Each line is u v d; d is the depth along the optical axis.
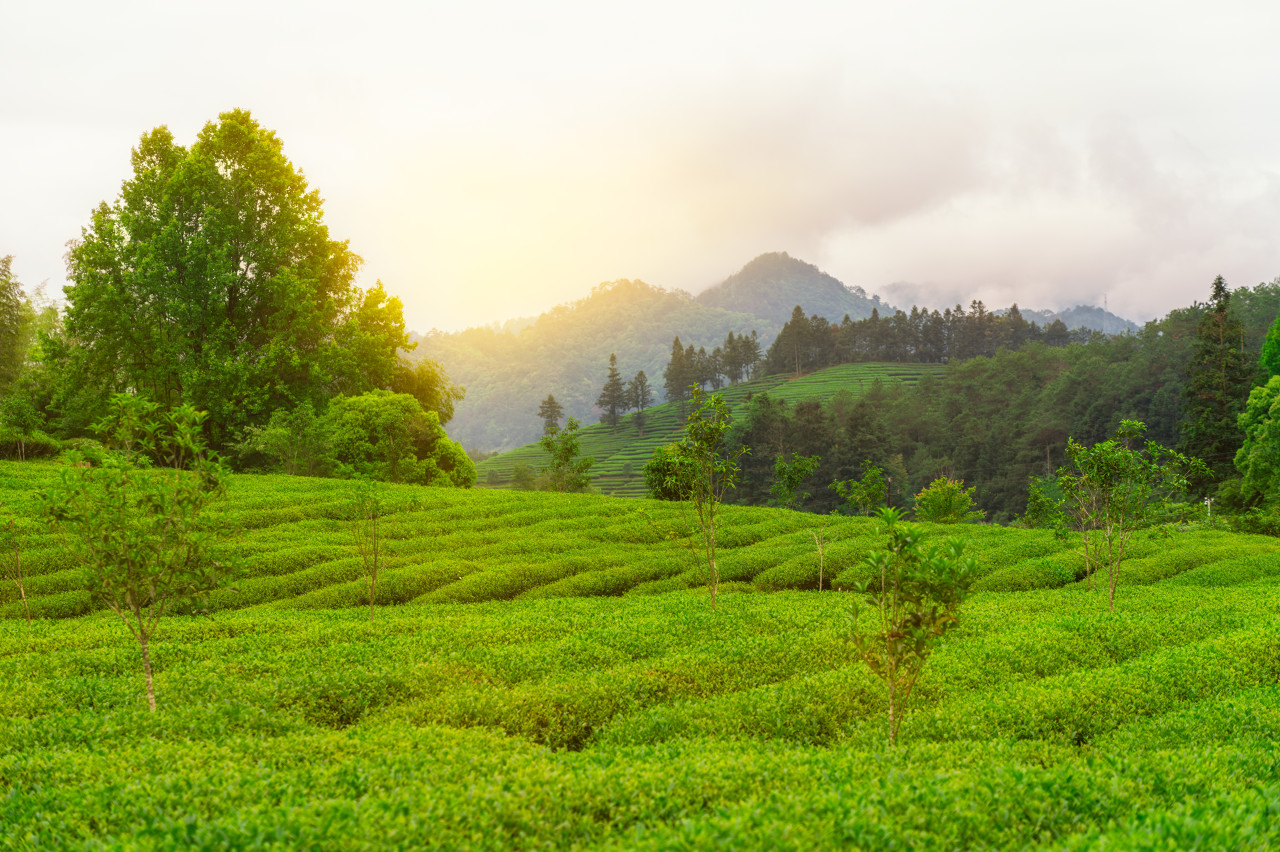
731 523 44.62
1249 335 136.00
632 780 8.59
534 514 43.88
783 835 6.74
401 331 71.00
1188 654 16.16
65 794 8.62
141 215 56.69
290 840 6.83
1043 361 166.50
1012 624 20.55
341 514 39.62
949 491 57.00
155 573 12.19
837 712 13.46
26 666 16.38
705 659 16.34
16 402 52.56
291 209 60.53
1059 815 7.75
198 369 53.16
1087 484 24.62
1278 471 60.69
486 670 16.00
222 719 12.59
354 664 16.38
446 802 7.89
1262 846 6.67
